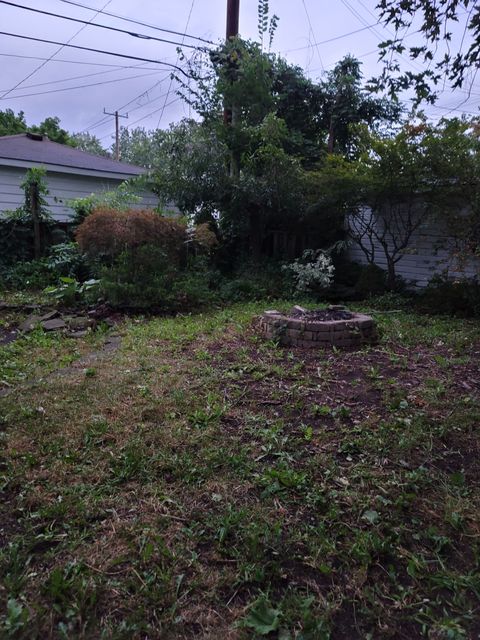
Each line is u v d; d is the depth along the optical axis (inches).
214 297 301.6
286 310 272.4
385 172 295.0
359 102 466.9
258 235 372.8
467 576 71.8
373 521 83.5
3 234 348.2
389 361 177.3
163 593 67.0
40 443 108.7
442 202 293.9
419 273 349.7
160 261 276.2
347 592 69.1
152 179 367.6
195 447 108.6
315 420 125.5
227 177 341.4
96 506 85.7
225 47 369.1
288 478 94.7
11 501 87.7
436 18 127.1
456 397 141.0
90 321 236.1
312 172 333.7
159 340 204.4
